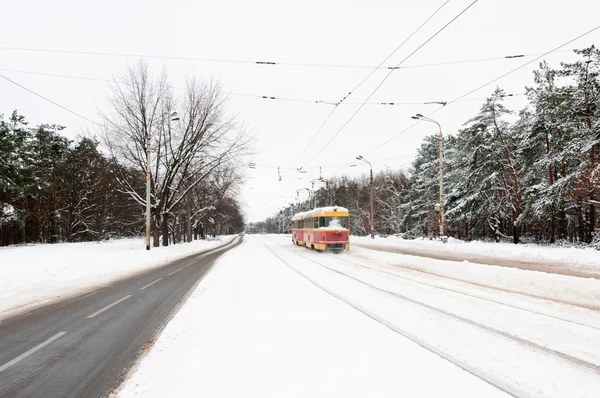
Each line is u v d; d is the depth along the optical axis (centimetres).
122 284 1264
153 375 442
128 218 5597
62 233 5222
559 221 3416
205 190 4525
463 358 490
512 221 3659
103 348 563
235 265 1728
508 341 566
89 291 1120
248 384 399
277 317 690
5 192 3578
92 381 437
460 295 945
